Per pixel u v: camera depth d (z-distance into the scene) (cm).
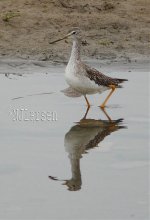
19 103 1565
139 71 1845
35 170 1171
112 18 2119
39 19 2058
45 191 1086
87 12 2141
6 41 1953
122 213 1001
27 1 2145
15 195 1064
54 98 1627
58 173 1162
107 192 1084
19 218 980
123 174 1158
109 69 1848
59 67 1852
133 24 2108
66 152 1269
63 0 2173
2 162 1202
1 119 1462
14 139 1334
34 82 1738
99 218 982
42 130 1402
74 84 1559
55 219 978
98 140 1349
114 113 1538
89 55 1931
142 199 1055
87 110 1559
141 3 2242
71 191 1088
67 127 1427
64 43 1975
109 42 2002
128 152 1276
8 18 2023
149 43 2019
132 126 1444
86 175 1157
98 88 1586
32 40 1969
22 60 1870
